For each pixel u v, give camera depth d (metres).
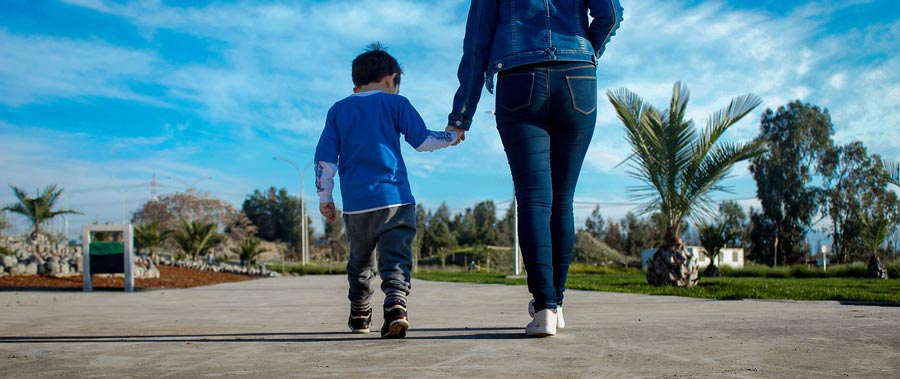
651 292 7.88
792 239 46.16
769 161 46.66
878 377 1.63
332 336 2.82
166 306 6.05
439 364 1.90
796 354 2.03
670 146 9.41
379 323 3.72
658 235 23.61
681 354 2.06
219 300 7.29
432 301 6.25
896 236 22.31
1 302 6.90
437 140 2.84
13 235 22.66
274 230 98.50
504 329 2.97
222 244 50.06
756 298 6.24
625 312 4.08
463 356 2.06
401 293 2.68
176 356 2.17
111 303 6.71
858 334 2.52
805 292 7.28
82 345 2.53
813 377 1.63
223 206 62.19
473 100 2.84
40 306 6.14
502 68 2.67
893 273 20.72
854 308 4.26
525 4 2.67
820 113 46.00
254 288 11.83
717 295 6.70
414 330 3.02
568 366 1.84
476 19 2.78
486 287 10.67
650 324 3.07
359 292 2.95
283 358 2.08
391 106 2.88
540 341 2.42
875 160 44.12
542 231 2.61
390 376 1.71
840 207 44.66
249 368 1.89
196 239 32.75
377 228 2.74
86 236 11.23
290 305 6.07
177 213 59.28
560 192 2.82
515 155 2.68
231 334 3.02
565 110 2.66
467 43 2.81
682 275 9.61
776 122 46.91
